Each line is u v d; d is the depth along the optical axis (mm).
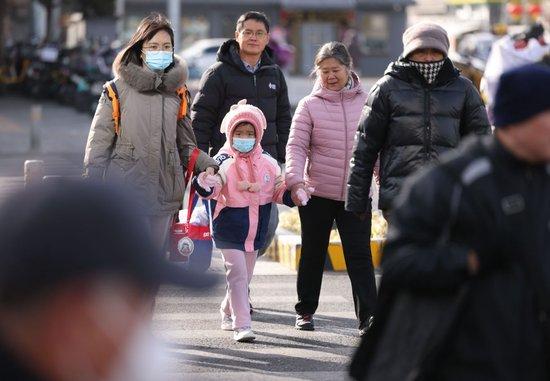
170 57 18656
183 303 23000
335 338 20625
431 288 9273
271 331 21141
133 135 18484
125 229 4941
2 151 56031
